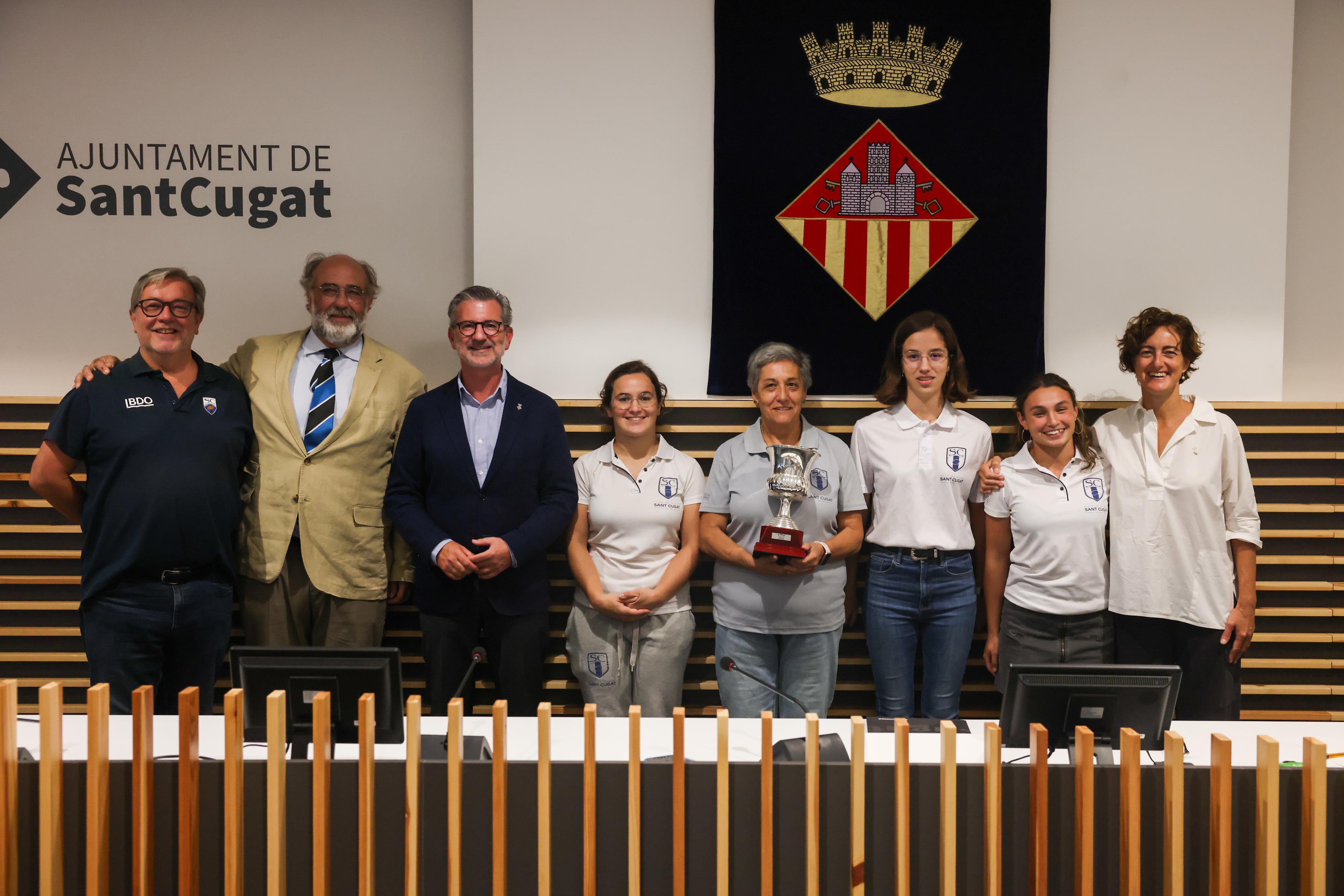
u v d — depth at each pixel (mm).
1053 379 2836
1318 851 1466
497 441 2822
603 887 1534
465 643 2867
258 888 1511
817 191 3240
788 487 2703
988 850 1504
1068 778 1528
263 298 3375
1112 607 2818
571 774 1523
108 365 2688
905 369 2975
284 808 1501
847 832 1523
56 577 3240
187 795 1486
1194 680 2785
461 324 2785
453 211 3396
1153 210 3256
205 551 2646
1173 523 2764
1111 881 1521
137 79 3316
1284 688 3289
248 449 2828
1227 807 1477
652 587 2947
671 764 1533
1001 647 2902
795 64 3213
